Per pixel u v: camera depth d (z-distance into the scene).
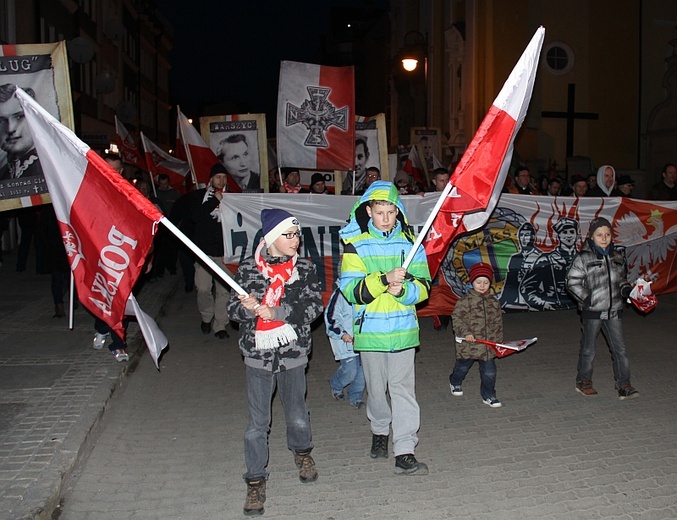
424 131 18.59
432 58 31.78
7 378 6.54
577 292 6.31
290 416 4.60
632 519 4.23
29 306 10.02
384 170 11.83
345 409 6.27
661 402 6.32
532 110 24.08
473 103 25.59
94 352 7.47
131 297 4.93
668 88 20.20
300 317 4.37
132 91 43.78
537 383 6.92
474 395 6.57
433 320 9.83
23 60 6.21
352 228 4.77
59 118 6.29
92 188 4.42
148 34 49.91
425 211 9.30
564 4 24.30
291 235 4.26
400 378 4.87
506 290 9.75
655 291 10.24
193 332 9.26
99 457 5.21
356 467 5.01
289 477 4.87
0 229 14.29
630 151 24.98
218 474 4.95
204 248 8.77
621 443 5.38
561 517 4.26
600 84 24.64
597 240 6.27
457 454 5.21
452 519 4.25
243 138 11.21
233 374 7.36
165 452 5.33
